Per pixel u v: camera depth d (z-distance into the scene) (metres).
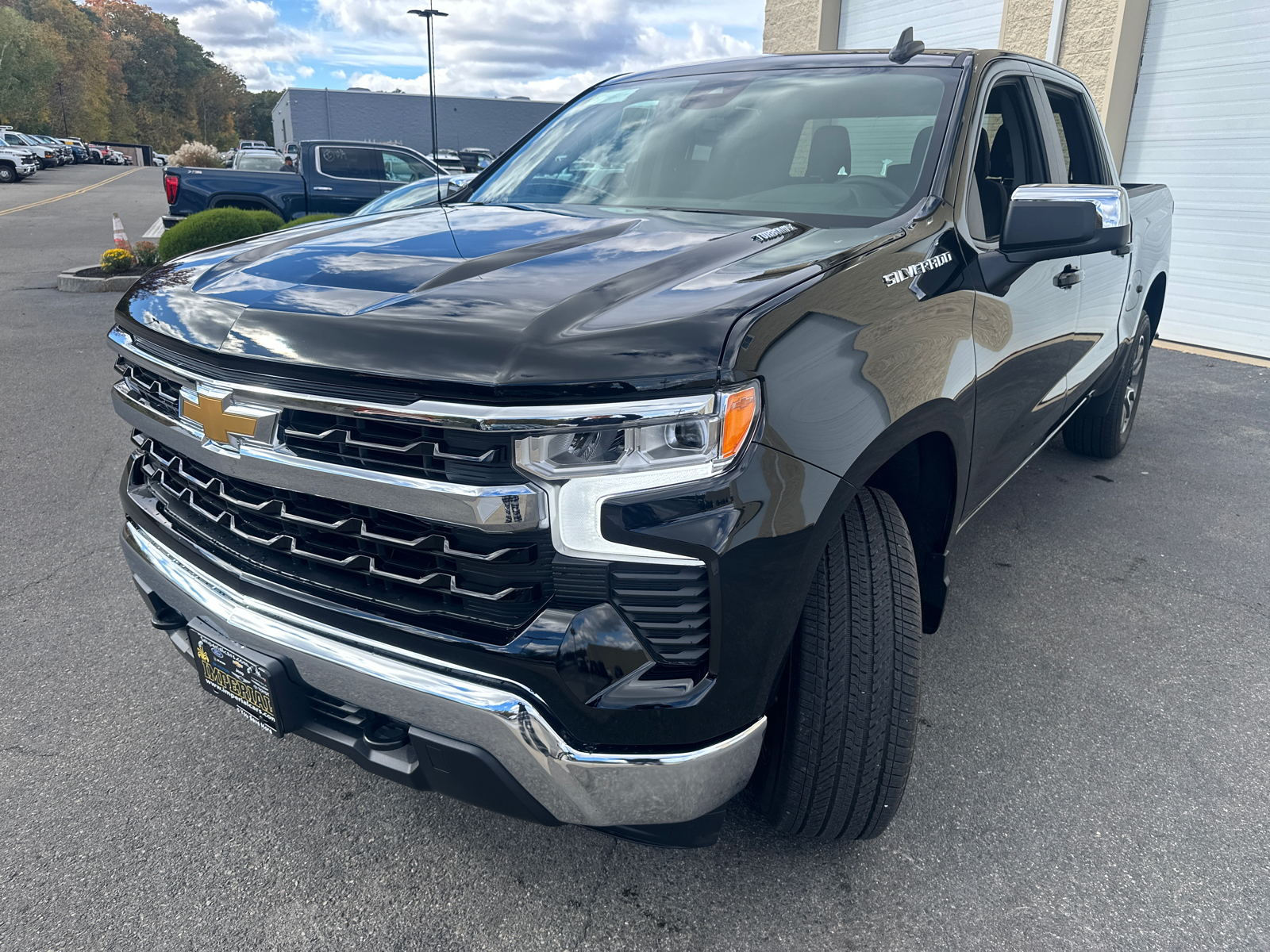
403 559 1.50
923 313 1.83
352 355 1.42
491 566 1.41
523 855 1.94
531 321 1.42
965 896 1.84
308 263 1.80
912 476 2.08
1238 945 1.73
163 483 1.90
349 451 1.46
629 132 2.76
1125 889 1.87
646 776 1.42
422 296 1.56
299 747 2.31
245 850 1.94
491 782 1.49
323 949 1.69
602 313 1.45
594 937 1.72
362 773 2.22
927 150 2.28
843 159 2.38
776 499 1.40
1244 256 7.88
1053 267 2.58
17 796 2.10
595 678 1.38
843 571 1.69
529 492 1.34
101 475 4.23
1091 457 4.75
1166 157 8.34
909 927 1.76
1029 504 4.13
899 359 1.70
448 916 1.77
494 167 2.96
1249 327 7.93
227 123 147.12
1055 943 1.73
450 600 1.48
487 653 1.41
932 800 2.13
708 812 1.50
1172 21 8.10
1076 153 3.43
